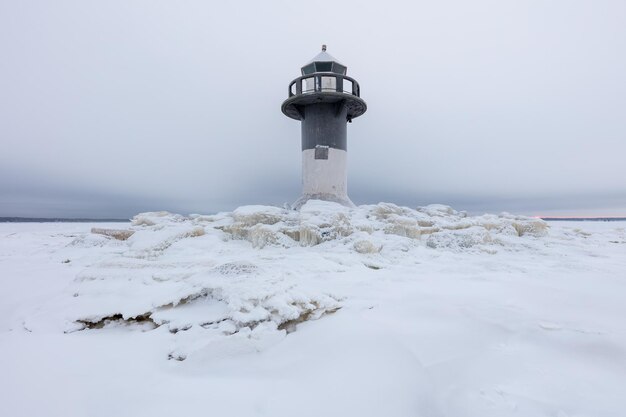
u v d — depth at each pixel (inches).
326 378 93.9
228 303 135.5
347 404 82.4
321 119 611.5
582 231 481.1
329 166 608.7
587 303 153.9
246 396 85.5
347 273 226.1
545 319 132.9
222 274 160.4
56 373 95.2
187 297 144.4
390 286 191.0
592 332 119.9
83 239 368.2
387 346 111.7
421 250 318.7
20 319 143.1
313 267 238.5
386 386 89.7
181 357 107.0
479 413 78.0
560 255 302.2
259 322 125.0
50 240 454.6
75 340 119.1
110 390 87.4
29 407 79.5
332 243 328.5
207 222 452.8
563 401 81.8
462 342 115.2
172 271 195.6
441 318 137.4
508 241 344.2
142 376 95.6
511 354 106.4
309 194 611.8
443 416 78.0
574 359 102.8
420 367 99.0
